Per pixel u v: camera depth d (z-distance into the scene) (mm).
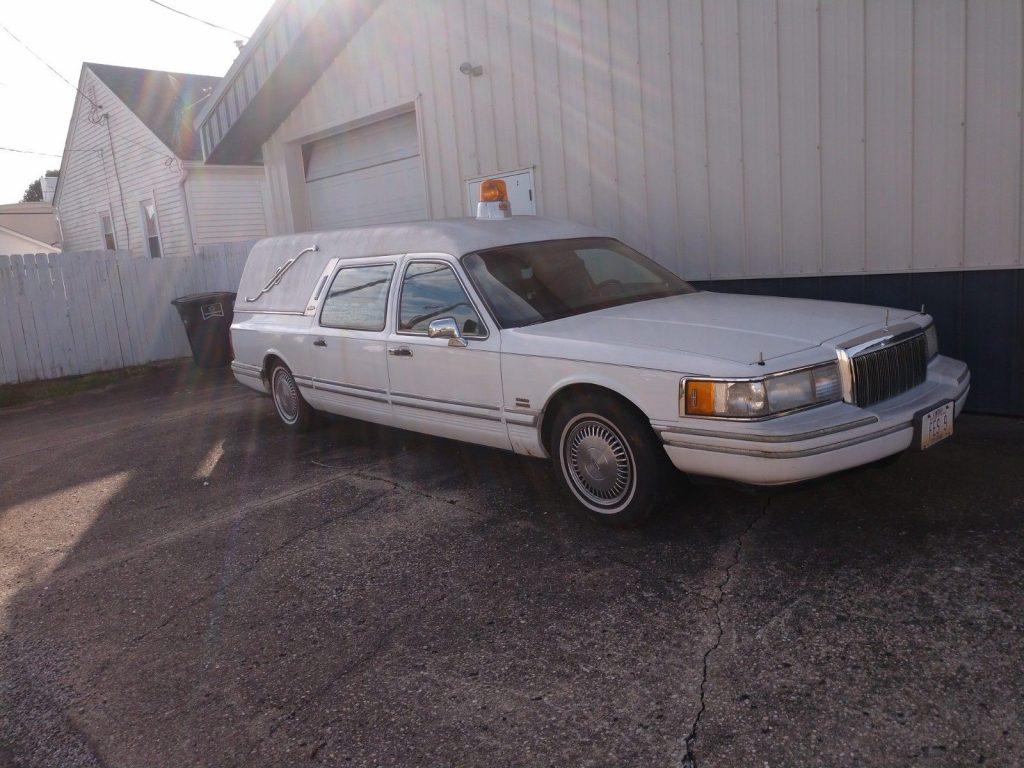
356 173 11062
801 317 4328
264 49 10117
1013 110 5512
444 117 9289
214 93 11195
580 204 8164
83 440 8227
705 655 3168
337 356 6043
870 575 3639
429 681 3201
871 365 3920
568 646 3336
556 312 4926
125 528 5324
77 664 3631
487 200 6156
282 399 7199
